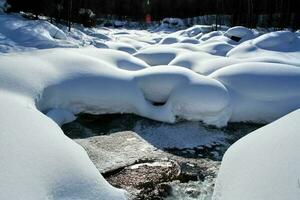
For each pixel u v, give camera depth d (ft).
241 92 13.50
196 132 12.19
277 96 13.38
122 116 13.16
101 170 9.18
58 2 33.14
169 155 10.68
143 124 12.64
